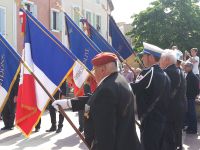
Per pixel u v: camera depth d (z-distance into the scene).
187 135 10.53
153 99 5.52
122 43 8.80
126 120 3.96
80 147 9.02
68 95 14.64
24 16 5.88
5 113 11.13
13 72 5.59
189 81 10.60
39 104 5.80
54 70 5.92
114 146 3.87
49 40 5.92
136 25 32.44
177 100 6.52
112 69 4.07
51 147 9.02
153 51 5.74
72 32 7.56
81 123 10.62
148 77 5.52
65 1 26.53
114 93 3.87
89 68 7.53
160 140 5.66
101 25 31.33
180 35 31.31
